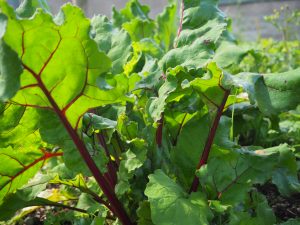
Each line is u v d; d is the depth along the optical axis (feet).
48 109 1.38
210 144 1.55
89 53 1.24
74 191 1.87
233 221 1.40
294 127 2.35
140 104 1.65
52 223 1.84
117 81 1.53
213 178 1.49
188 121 1.67
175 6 2.51
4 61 1.09
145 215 1.43
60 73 1.27
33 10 1.63
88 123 1.49
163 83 1.63
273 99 1.42
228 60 2.28
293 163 1.67
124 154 1.53
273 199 2.02
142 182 1.57
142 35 2.40
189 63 1.64
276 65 3.77
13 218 1.96
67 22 1.16
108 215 1.73
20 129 1.41
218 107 1.55
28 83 1.26
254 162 1.50
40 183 1.60
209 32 1.76
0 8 1.09
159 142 1.61
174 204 1.28
